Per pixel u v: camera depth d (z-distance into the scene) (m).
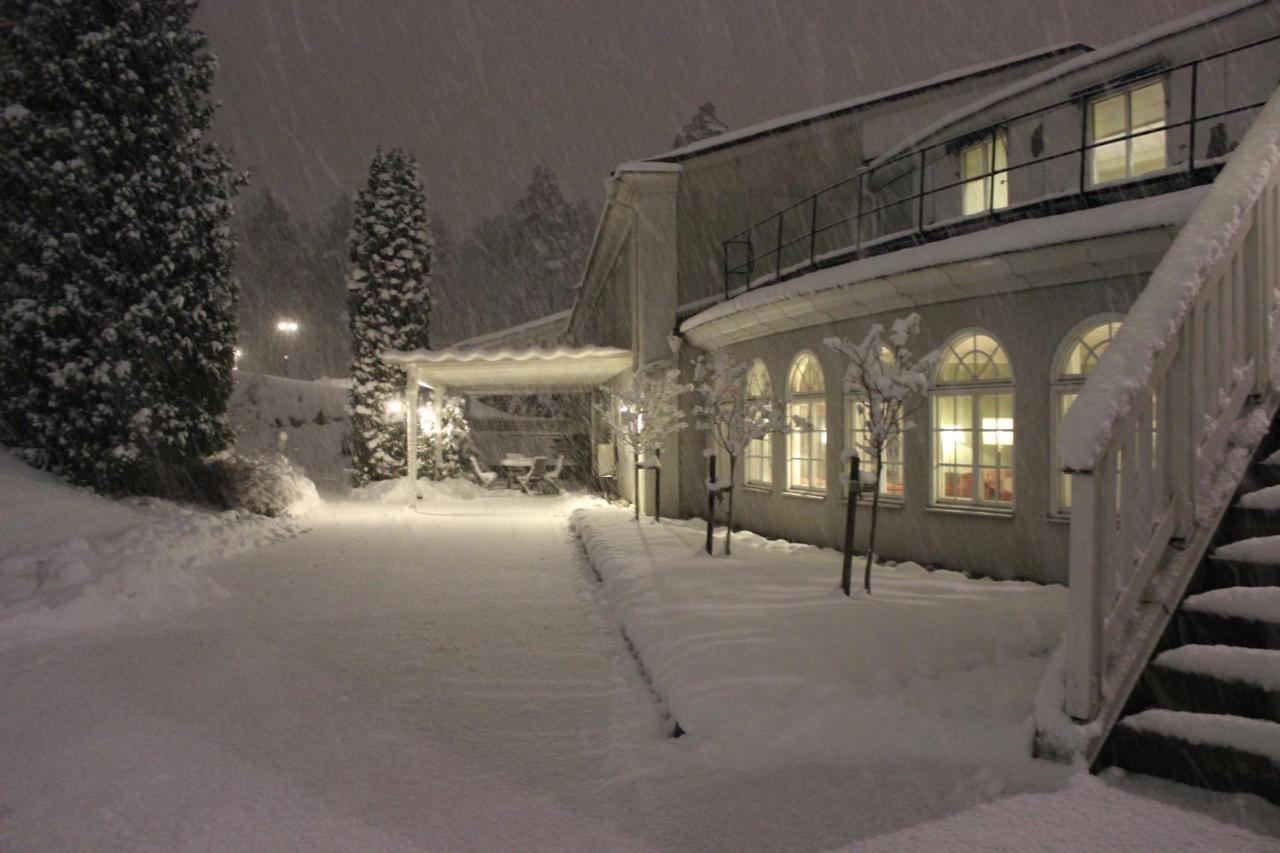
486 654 6.61
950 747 3.86
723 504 15.18
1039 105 13.25
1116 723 3.49
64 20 14.59
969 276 9.01
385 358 19.88
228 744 4.54
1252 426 4.30
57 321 14.38
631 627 6.70
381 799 3.77
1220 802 3.10
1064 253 8.02
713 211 17.89
